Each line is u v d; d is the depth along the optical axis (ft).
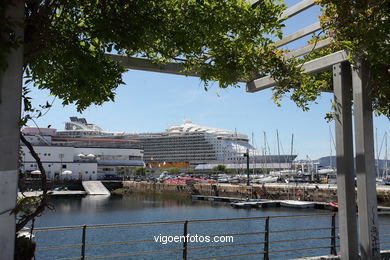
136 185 262.67
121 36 9.56
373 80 15.44
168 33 10.56
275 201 156.76
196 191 220.84
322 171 308.40
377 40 12.11
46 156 244.01
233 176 319.68
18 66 8.11
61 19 10.12
